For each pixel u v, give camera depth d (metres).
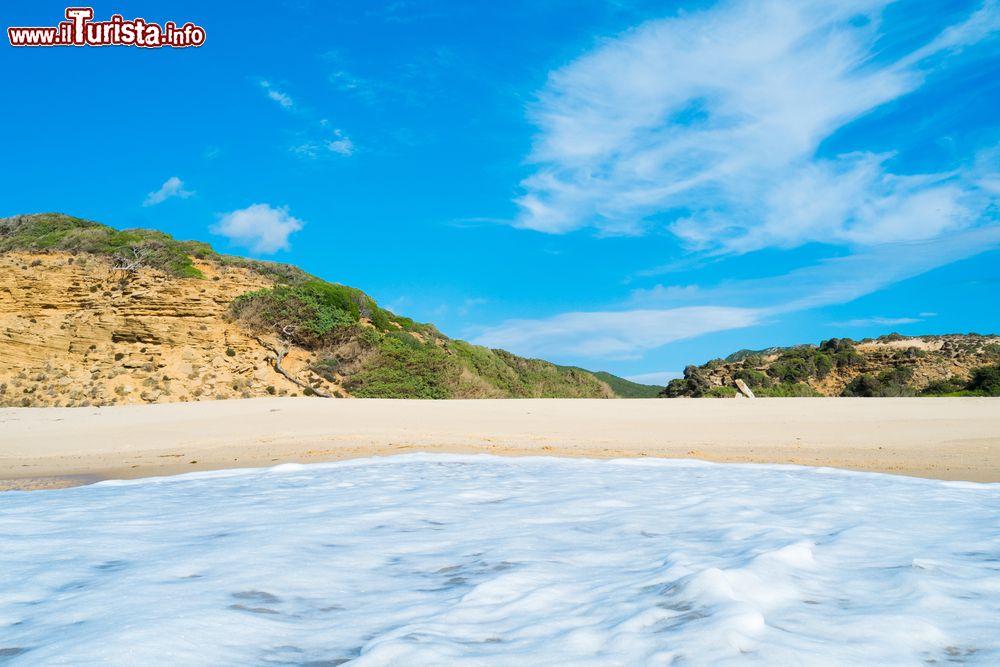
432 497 6.43
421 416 18.88
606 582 3.08
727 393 50.59
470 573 3.37
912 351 62.25
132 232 50.41
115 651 2.24
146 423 18.23
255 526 4.84
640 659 2.10
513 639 2.34
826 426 15.68
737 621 2.35
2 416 19.73
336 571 3.43
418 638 2.33
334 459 12.12
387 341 40.62
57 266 42.12
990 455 11.07
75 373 33.81
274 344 37.69
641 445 13.91
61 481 10.38
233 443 15.24
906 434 14.12
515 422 17.73
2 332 34.69
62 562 3.69
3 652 2.27
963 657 2.07
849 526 4.42
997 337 64.62
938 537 3.99
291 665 2.15
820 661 2.04
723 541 4.00
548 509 5.52
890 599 2.68
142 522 5.10
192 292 39.03
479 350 49.19
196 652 2.25
